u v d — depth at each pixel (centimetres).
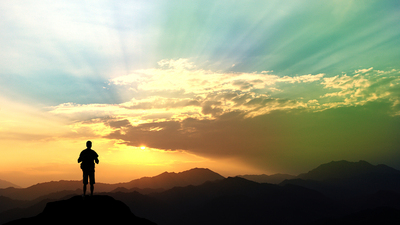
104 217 2961
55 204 3047
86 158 2973
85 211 2914
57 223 2759
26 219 2928
